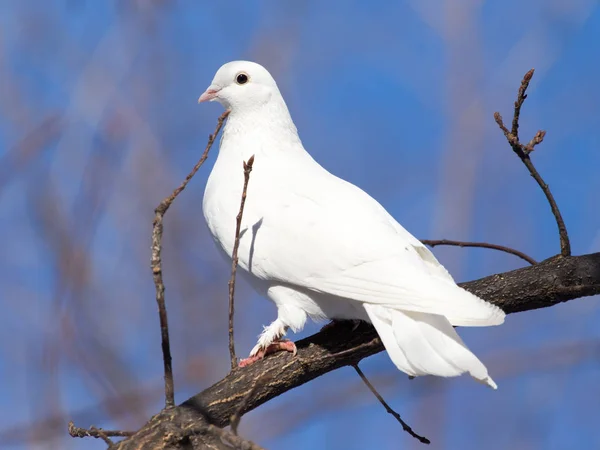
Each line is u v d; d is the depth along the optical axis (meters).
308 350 10.16
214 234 11.25
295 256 10.30
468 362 8.83
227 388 9.64
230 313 9.66
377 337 9.95
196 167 7.98
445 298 9.23
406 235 10.52
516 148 10.59
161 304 8.34
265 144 11.99
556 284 10.58
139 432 8.68
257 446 7.05
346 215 10.42
